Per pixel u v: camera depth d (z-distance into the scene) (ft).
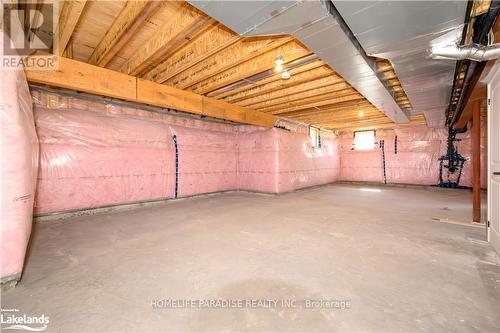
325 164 28.09
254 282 6.00
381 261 7.18
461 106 14.28
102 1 6.88
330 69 10.53
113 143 14.32
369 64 8.45
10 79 5.65
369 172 29.25
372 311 4.83
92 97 13.82
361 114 20.36
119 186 14.58
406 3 4.75
